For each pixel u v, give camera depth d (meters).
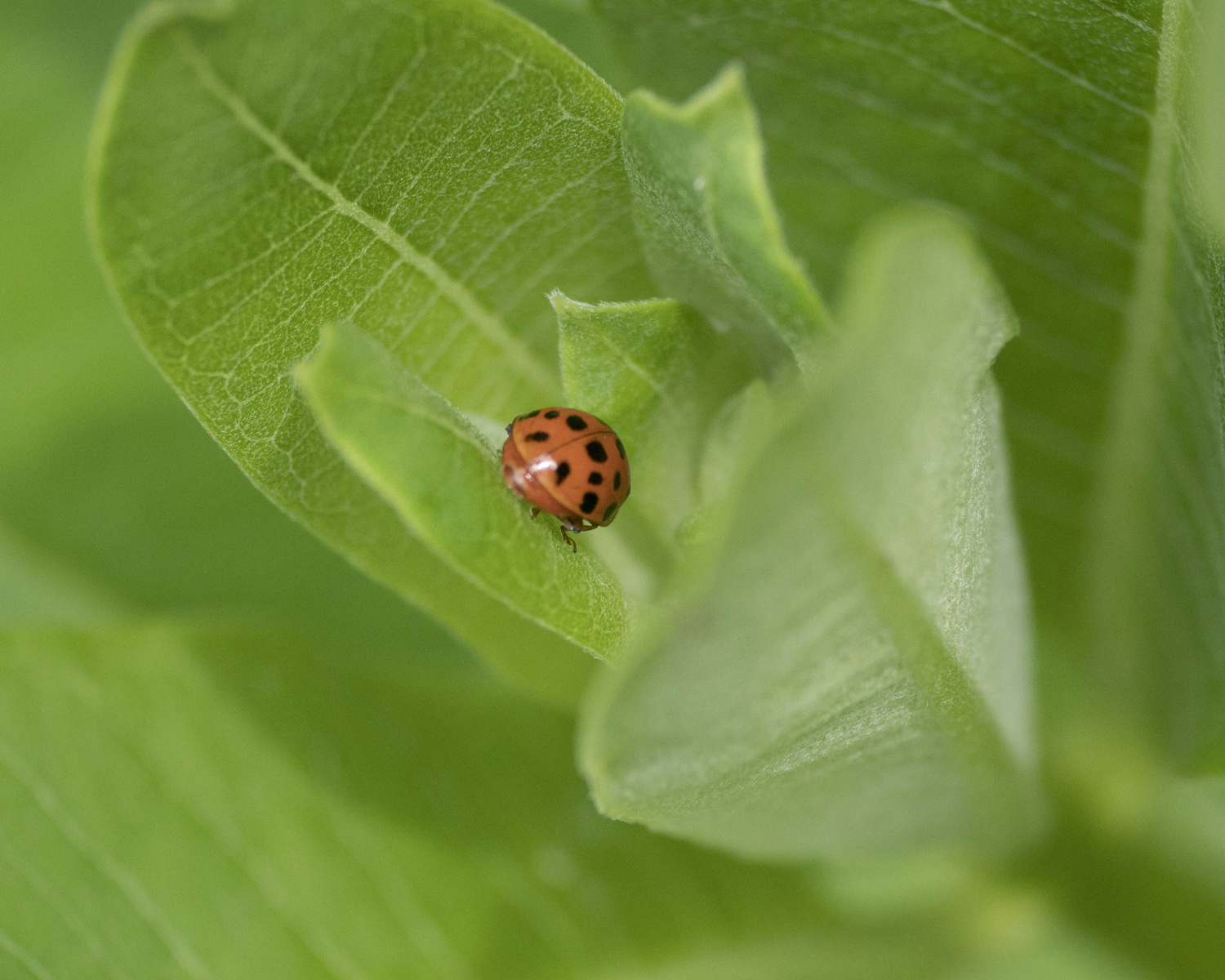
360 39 0.20
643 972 0.23
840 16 0.21
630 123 0.20
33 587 0.26
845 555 0.19
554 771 0.24
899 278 0.18
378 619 0.26
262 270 0.20
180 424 0.26
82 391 0.26
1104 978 0.23
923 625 0.19
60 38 0.26
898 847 0.22
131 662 0.23
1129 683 0.23
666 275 0.21
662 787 0.19
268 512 0.26
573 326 0.20
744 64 0.22
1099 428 0.23
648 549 0.21
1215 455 0.21
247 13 0.20
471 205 0.21
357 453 0.19
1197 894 0.23
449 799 0.24
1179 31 0.20
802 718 0.19
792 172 0.23
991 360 0.20
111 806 0.23
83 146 0.26
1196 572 0.22
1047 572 0.23
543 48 0.20
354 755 0.23
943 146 0.22
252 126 0.20
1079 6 0.21
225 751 0.23
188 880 0.23
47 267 0.26
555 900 0.23
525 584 0.20
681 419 0.21
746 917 0.23
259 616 0.26
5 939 0.22
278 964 0.23
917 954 0.23
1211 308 0.21
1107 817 0.23
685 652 0.19
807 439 0.18
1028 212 0.22
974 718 0.21
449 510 0.20
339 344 0.19
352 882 0.23
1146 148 0.21
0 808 0.22
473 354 0.21
